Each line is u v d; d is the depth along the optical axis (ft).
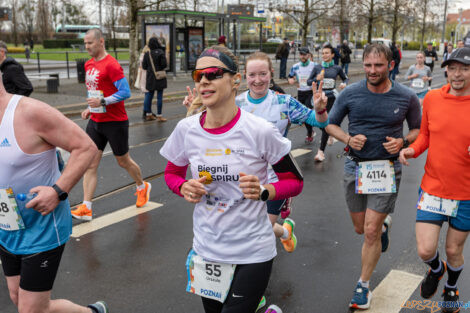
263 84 11.91
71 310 9.35
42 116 7.72
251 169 7.48
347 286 12.66
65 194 7.86
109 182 22.21
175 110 45.14
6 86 18.51
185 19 76.18
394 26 108.99
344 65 85.05
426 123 10.58
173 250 15.01
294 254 14.62
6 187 7.83
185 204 19.31
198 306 11.80
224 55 7.22
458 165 9.94
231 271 7.73
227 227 7.59
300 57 30.53
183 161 8.16
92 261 14.17
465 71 9.65
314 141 32.35
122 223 17.22
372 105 10.97
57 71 83.15
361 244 15.39
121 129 17.16
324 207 19.02
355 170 11.55
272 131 7.44
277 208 12.35
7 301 11.90
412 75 35.12
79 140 8.00
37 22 211.20
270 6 83.51
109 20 149.59
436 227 10.35
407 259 14.21
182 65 77.15
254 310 7.81
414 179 22.93
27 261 8.17
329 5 86.22
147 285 12.81
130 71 59.82
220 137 7.42
